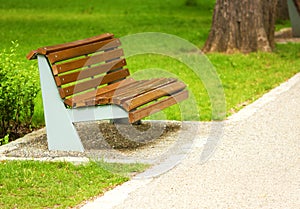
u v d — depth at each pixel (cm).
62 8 2819
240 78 1405
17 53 1686
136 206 698
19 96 1009
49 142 909
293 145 912
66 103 891
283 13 2423
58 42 1903
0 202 709
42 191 743
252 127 1004
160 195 730
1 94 976
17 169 811
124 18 2511
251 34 1670
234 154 873
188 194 732
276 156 864
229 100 1201
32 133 996
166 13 2728
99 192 739
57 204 708
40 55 893
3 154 897
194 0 3014
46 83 897
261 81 1374
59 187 752
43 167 821
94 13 2683
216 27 1691
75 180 775
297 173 797
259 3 1672
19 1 3012
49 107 902
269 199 716
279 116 1069
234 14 1672
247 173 799
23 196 728
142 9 2841
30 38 1970
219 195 728
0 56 1224
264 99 1195
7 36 2003
